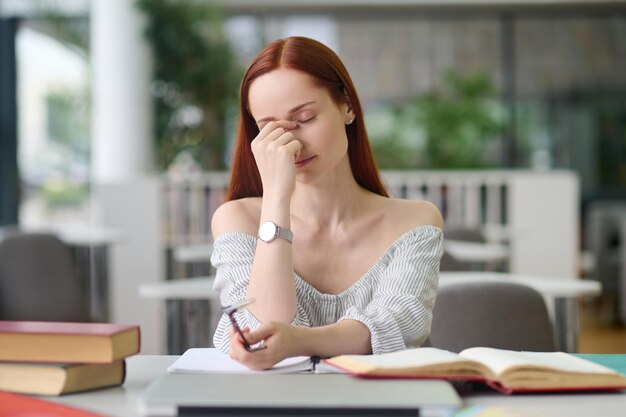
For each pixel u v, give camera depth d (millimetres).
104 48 8477
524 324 2652
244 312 1748
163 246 7320
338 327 1618
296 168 1822
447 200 7777
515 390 1386
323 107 1805
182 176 7590
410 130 10609
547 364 1424
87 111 9461
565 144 10656
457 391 1422
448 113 10430
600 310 9406
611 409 1305
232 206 1990
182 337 3744
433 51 10734
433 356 1417
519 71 10695
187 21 8938
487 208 7730
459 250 4730
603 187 10625
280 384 1274
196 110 9469
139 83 8625
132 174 8516
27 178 9633
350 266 1917
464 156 10477
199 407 1162
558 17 10648
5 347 1426
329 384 1278
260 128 1854
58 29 9320
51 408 1280
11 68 9570
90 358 1416
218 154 9586
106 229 7184
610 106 10617
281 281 1728
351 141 1964
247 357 1454
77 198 9609
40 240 4098
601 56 10609
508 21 10695
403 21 10766
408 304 1792
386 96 10734
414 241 1908
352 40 10781
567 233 7578
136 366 1677
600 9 10570
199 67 9227
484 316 2641
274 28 10812
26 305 4004
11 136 9586
